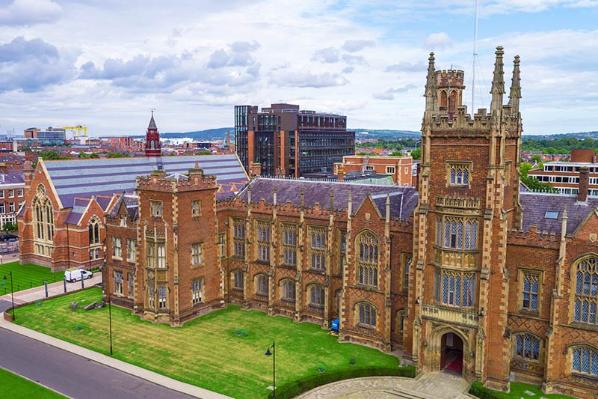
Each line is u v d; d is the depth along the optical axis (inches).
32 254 4707.2
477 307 2326.5
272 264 3240.7
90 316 3275.1
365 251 2785.4
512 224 2452.0
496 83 2214.6
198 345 2800.2
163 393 2274.9
